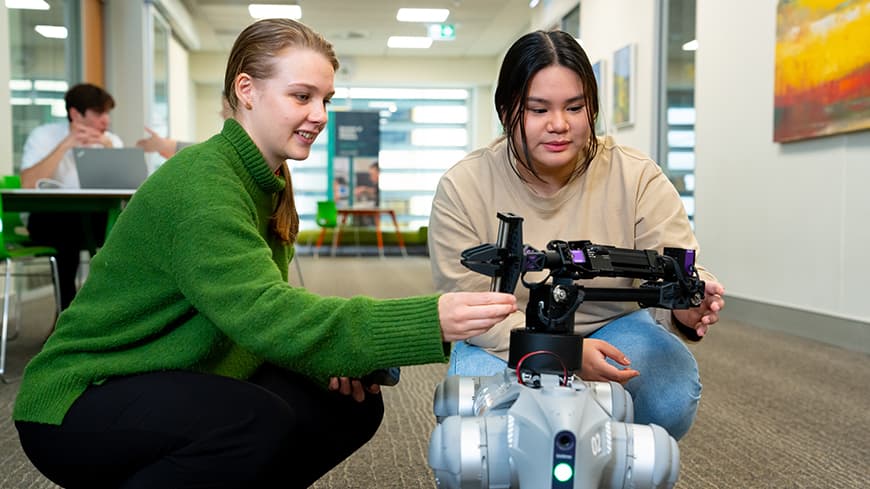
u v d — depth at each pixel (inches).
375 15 393.7
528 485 31.7
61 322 39.6
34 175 155.9
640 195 51.1
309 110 40.4
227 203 37.2
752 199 166.9
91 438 37.0
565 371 34.1
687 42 208.7
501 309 33.7
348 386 46.3
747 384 107.1
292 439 39.8
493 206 51.2
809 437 81.6
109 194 124.2
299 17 398.0
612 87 265.7
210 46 466.3
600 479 32.4
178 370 38.9
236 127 40.4
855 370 116.6
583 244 35.7
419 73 501.7
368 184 474.3
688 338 46.2
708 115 186.5
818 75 139.3
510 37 443.5
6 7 186.7
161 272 38.2
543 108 43.9
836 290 138.9
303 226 527.8
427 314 34.5
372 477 67.7
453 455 33.3
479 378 42.3
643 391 50.3
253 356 44.4
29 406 37.5
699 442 79.7
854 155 132.6
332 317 34.8
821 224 142.6
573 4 315.3
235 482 37.8
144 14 315.6
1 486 63.9
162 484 36.9
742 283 171.8
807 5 141.8
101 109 159.8
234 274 35.9
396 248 460.8
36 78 222.8
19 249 120.6
